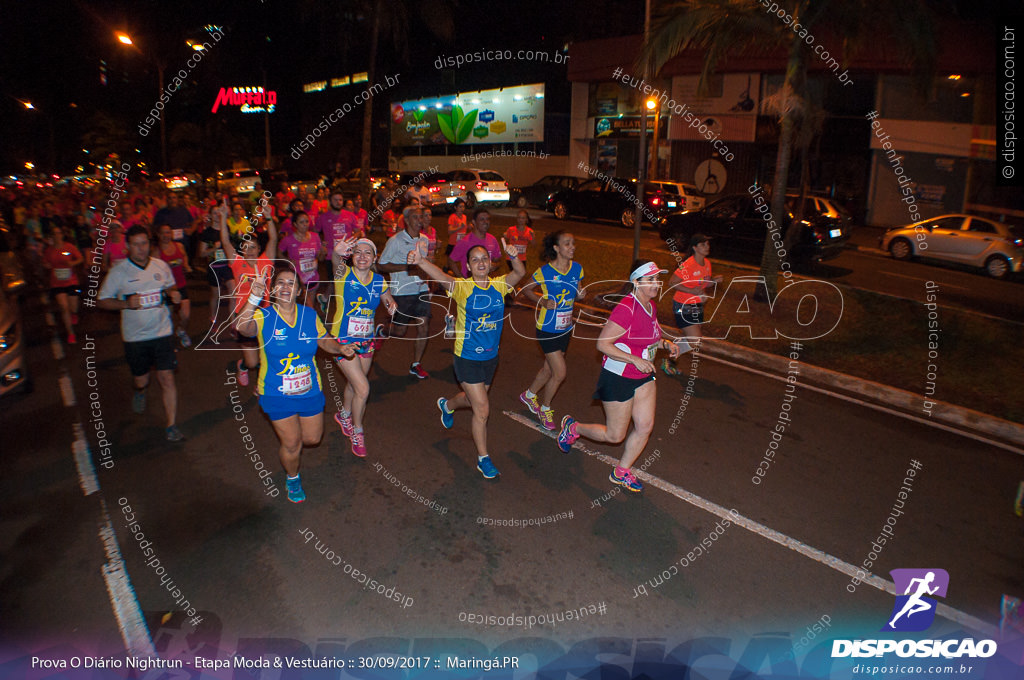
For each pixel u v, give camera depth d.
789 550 4.62
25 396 7.30
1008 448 6.41
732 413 7.11
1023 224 20.08
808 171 24.05
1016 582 4.33
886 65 21.09
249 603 3.98
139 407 6.54
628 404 5.13
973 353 9.04
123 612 3.89
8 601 3.96
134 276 5.79
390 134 37.16
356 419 5.80
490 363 5.38
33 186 27.56
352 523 4.85
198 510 4.98
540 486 5.45
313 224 12.60
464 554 4.50
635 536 4.75
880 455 6.17
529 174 31.05
